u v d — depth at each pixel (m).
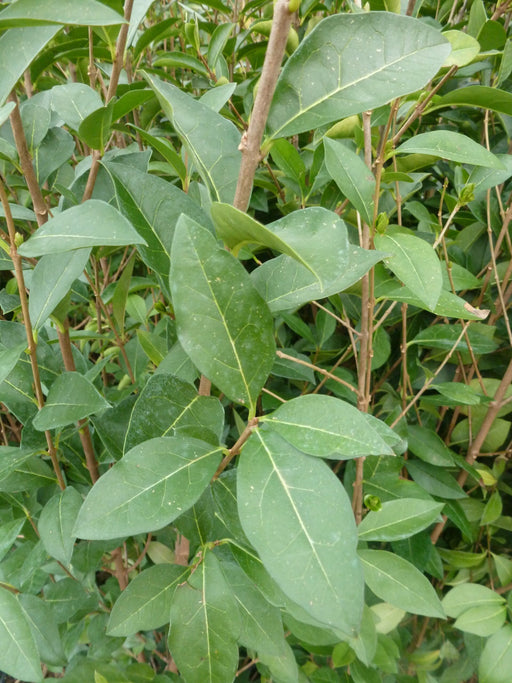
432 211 0.43
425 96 0.24
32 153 0.22
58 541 0.21
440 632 0.43
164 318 0.34
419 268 0.18
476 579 0.40
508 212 0.34
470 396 0.30
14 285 0.35
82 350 0.36
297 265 0.16
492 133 0.41
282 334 0.41
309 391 0.40
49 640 0.24
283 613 0.27
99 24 0.12
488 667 0.30
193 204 0.18
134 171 0.18
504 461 0.39
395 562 0.25
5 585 0.25
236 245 0.15
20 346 0.19
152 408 0.18
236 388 0.15
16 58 0.14
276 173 0.39
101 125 0.20
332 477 0.13
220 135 0.17
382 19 0.14
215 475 0.18
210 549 0.20
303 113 0.14
